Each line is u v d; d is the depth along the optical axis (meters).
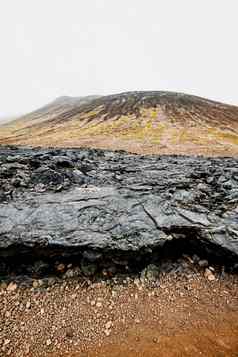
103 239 6.08
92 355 4.22
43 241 5.84
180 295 5.44
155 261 6.22
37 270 5.82
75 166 12.27
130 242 6.05
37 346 4.39
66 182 9.46
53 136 51.91
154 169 12.94
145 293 5.47
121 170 12.49
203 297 5.38
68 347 4.37
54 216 6.85
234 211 7.57
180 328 4.71
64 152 16.55
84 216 6.94
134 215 7.12
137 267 6.05
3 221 6.46
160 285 5.66
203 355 4.21
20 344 4.42
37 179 9.51
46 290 5.46
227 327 4.73
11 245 5.75
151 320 4.88
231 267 6.02
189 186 9.74
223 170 12.45
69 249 5.85
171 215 7.16
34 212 6.99
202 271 6.04
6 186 8.63
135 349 4.31
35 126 77.81
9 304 5.14
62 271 5.86
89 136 48.84
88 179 10.30
